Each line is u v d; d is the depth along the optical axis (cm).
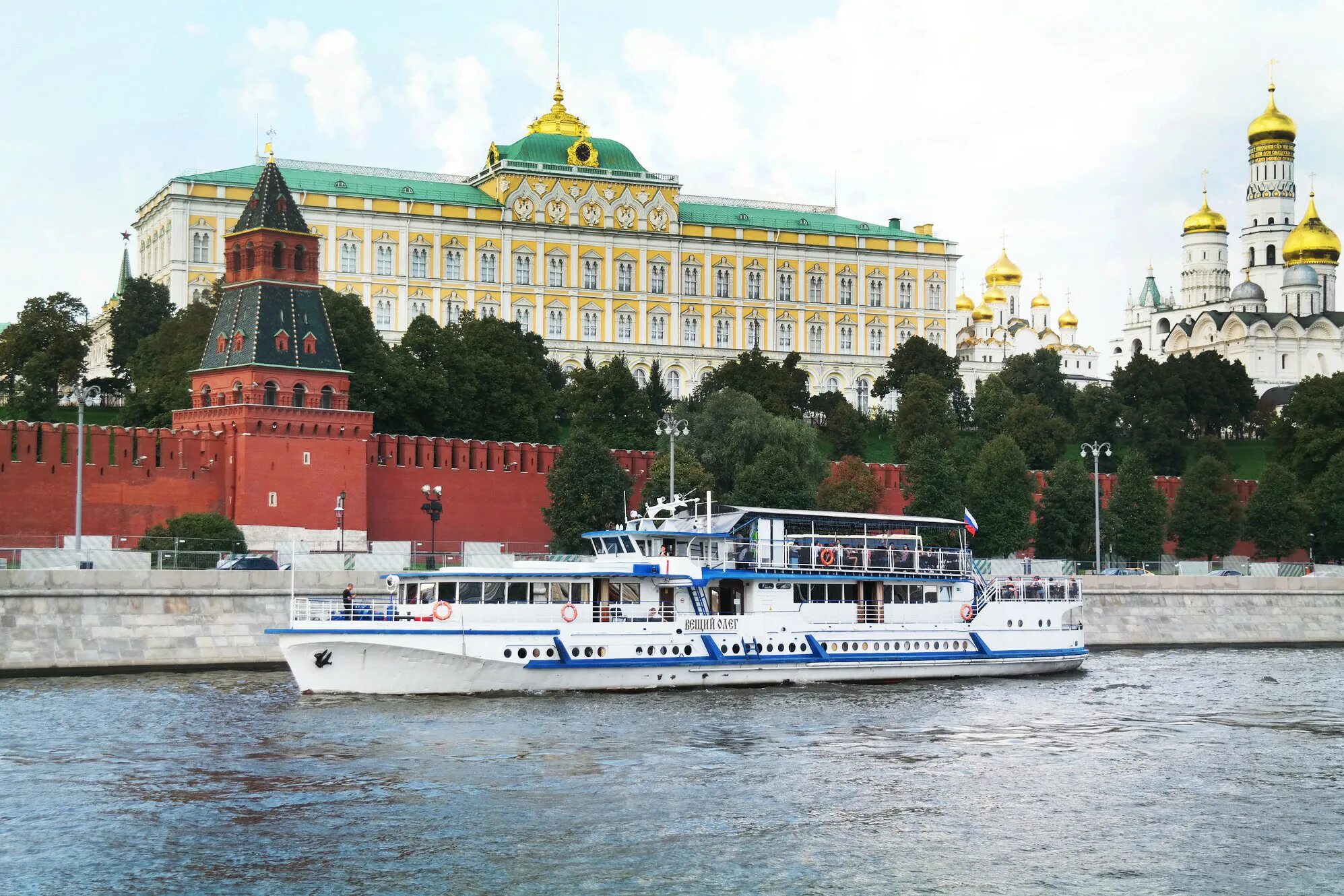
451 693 6266
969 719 6022
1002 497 11731
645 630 6538
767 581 6919
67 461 9719
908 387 18225
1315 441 14050
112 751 5094
